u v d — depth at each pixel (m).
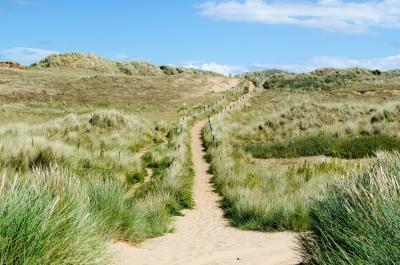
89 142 25.34
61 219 4.75
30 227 4.34
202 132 36.78
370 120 30.25
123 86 77.06
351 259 4.14
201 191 17.14
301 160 21.81
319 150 22.86
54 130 27.42
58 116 44.94
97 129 30.52
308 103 37.91
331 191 6.33
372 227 4.18
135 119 35.62
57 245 4.50
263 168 19.52
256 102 60.84
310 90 68.88
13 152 14.70
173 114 53.22
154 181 16.53
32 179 6.57
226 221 12.45
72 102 60.06
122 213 9.25
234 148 25.88
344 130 28.11
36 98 61.66
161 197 13.80
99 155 19.41
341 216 5.14
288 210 11.41
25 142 16.53
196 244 9.45
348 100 50.44
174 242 9.61
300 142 24.86
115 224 8.74
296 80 86.75
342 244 4.71
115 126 31.95
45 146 16.20
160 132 36.94
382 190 4.68
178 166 19.78
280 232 10.74
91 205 8.59
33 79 79.19
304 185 14.96
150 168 21.55
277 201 12.37
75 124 30.03
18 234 4.25
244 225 11.45
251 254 8.41
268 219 11.34
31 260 4.17
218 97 70.06
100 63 134.25
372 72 95.12
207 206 14.71
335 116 34.31
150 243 9.38
